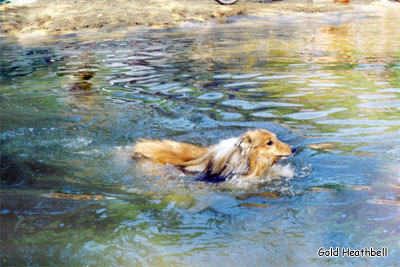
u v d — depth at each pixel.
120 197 6.25
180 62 10.91
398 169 6.56
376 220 5.85
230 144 6.73
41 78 9.73
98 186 6.43
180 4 21.22
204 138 7.34
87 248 5.59
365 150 6.91
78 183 6.47
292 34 15.54
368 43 13.34
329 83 9.08
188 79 9.45
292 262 5.47
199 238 5.70
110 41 14.79
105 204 6.12
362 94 8.53
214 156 6.71
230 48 12.82
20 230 5.77
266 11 21.61
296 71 9.80
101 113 8.03
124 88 9.06
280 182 6.49
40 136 7.39
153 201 6.19
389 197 6.14
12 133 7.46
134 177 6.59
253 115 7.89
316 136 7.27
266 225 5.85
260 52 12.09
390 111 7.86
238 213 6.01
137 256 5.53
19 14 19.28
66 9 19.86
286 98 8.45
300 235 5.72
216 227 5.83
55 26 17.59
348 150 6.93
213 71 9.92
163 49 12.90
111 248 5.59
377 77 9.34
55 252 5.55
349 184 6.36
